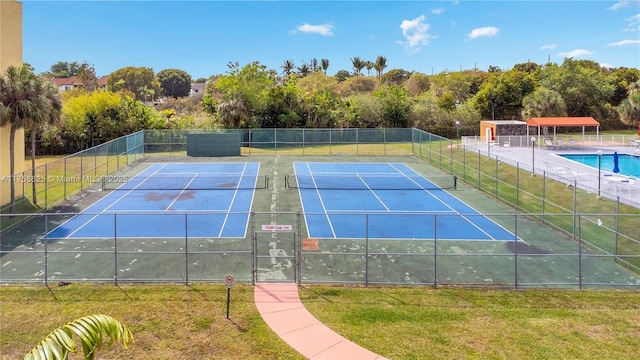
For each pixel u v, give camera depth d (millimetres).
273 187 33656
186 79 163250
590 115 74688
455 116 71125
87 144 55812
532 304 14242
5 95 25750
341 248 19797
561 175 30641
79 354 11195
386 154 50812
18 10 28641
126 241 20688
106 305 13844
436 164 43906
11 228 22609
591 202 24875
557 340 11961
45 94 27703
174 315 13234
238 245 20141
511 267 17656
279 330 12477
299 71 132250
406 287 15547
